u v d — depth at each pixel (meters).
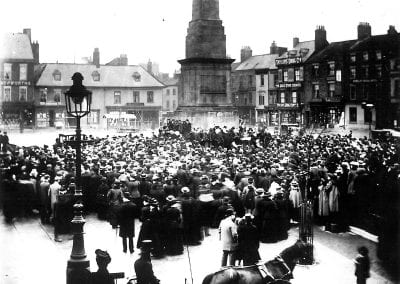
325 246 16.75
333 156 27.91
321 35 73.62
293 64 75.81
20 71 75.62
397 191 16.38
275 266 10.10
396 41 60.25
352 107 65.69
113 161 25.91
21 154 30.30
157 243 15.67
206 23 55.69
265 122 82.62
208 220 18.73
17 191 20.80
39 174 22.27
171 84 109.12
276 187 19.77
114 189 18.36
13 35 76.94
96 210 21.70
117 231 19.09
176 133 45.91
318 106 70.56
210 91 55.78
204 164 25.66
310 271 13.96
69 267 11.84
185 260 15.39
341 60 67.50
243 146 40.03
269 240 17.42
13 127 74.19
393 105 59.75
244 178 20.66
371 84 63.00
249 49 93.50
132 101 82.25
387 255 14.59
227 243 13.26
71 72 80.50
